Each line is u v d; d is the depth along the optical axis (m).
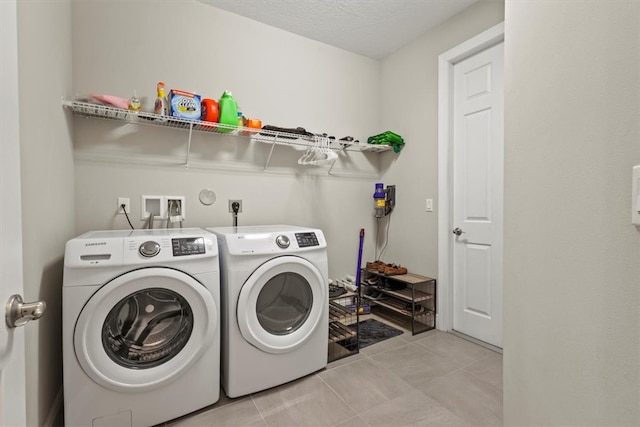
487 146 2.26
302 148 2.65
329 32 2.61
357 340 2.13
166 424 1.41
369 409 1.52
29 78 1.10
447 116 2.46
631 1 0.56
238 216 2.37
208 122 1.97
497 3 2.12
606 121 0.62
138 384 1.32
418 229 2.72
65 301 1.21
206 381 1.49
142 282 1.32
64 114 1.60
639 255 0.54
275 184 2.54
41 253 1.23
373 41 2.76
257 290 1.60
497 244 2.21
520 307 0.90
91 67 1.86
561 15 0.74
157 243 1.40
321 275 1.83
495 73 2.20
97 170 1.90
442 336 2.39
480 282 2.32
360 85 2.99
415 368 1.91
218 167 2.29
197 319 1.45
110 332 1.34
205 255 1.47
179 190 2.15
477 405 1.55
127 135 1.99
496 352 2.12
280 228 2.03
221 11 2.29
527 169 0.87
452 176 2.50
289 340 1.70
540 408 0.81
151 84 2.04
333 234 2.86
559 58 0.75
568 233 0.72
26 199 1.07
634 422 0.55
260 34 2.46
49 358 1.35
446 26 2.46
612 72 0.60
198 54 2.20
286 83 2.58
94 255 1.27
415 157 2.75
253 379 1.61
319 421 1.44
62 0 1.58
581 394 0.68
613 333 0.60
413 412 1.50
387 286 2.73
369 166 3.07
